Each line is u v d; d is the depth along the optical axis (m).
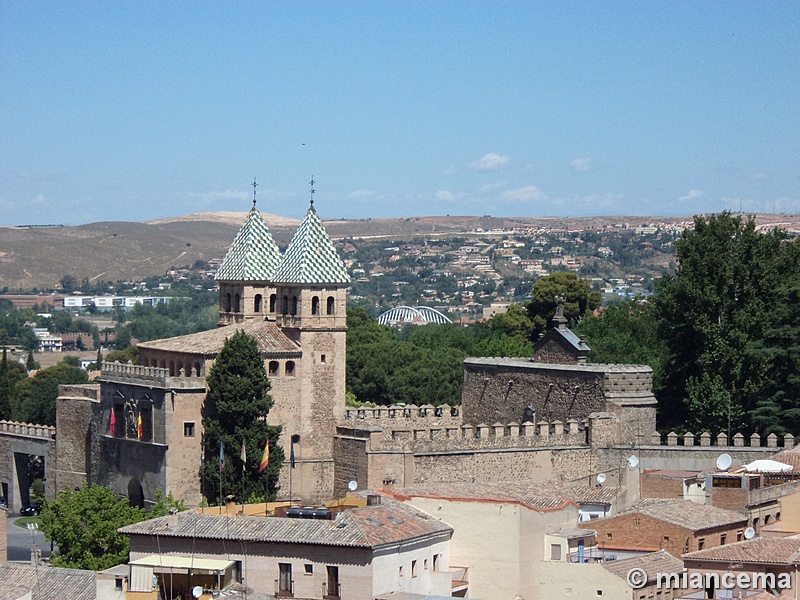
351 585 127.81
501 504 140.62
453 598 127.12
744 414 198.62
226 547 132.00
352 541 128.38
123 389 194.62
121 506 169.88
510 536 140.00
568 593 136.25
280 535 130.88
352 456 187.75
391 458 182.25
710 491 158.12
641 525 145.00
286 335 195.38
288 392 192.50
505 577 139.62
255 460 186.50
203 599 128.12
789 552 134.38
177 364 194.62
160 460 188.25
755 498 156.62
